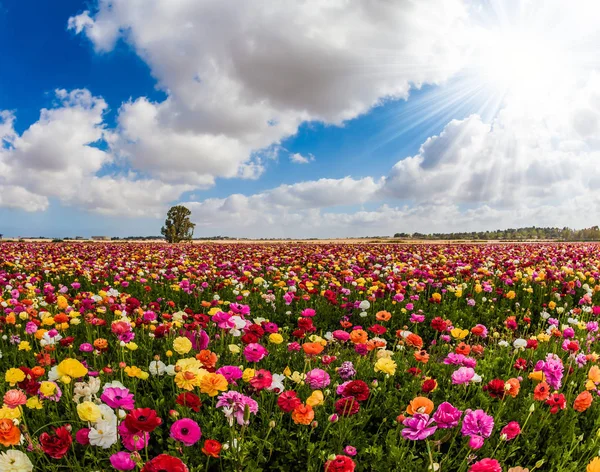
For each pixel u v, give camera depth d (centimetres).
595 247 2756
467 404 379
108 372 386
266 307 852
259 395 362
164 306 873
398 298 770
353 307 813
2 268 1467
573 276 1220
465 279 1095
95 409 237
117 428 239
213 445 237
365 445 317
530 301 921
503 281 1131
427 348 732
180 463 180
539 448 337
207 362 308
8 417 265
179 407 332
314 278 1168
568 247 2712
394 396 395
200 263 1452
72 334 599
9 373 301
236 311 428
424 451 316
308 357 418
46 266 1373
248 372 319
